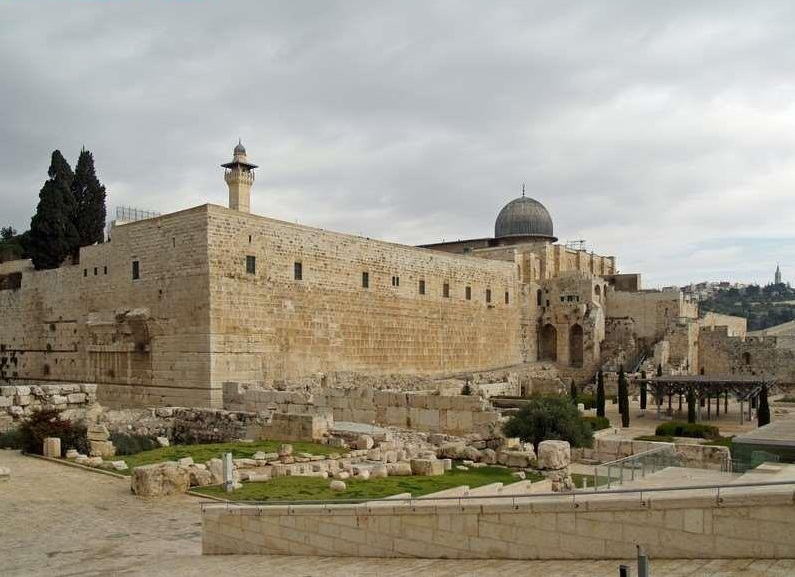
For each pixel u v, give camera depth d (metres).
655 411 69.69
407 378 62.44
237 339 50.78
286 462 29.95
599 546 14.58
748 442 34.88
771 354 90.69
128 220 70.12
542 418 39.56
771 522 12.84
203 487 25.48
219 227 50.03
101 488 25.95
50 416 34.66
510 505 15.65
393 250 66.56
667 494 15.39
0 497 24.53
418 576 14.62
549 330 93.94
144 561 18.02
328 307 58.75
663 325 92.12
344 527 18.00
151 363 52.91
